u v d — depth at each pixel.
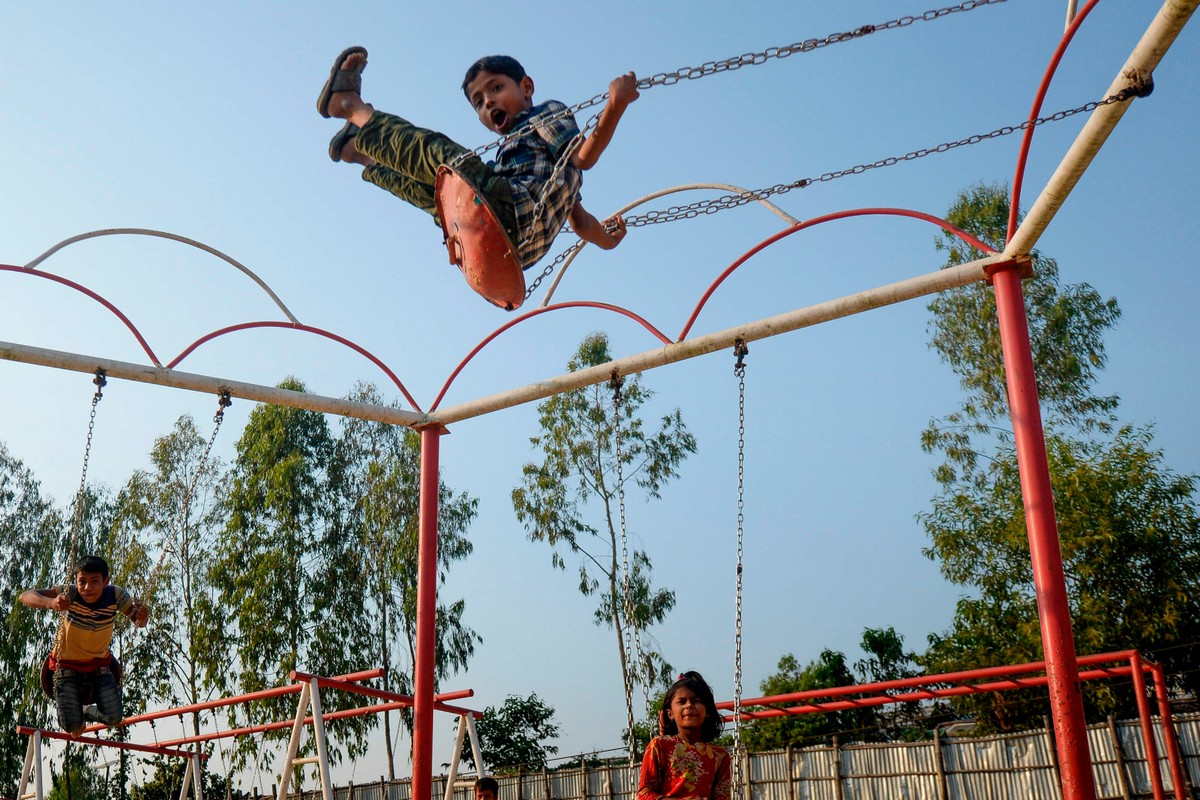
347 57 4.96
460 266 5.13
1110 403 23.53
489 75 4.95
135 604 7.32
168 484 29.36
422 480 8.66
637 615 27.55
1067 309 24.00
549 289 8.15
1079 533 20.14
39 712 27.66
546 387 8.02
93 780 27.83
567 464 28.08
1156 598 19.31
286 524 29.48
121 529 29.14
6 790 27.00
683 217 5.70
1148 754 10.75
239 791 26.75
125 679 28.31
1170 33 4.43
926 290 6.57
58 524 30.50
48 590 7.18
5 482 30.84
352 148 5.32
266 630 28.25
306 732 28.14
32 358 7.21
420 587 8.41
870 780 17.59
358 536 30.77
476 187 4.61
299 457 29.77
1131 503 20.30
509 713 33.84
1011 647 20.14
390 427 32.19
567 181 4.80
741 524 5.80
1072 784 5.34
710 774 4.59
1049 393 23.75
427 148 4.76
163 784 27.44
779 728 27.34
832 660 29.52
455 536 31.28
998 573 21.03
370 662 29.69
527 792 22.94
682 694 4.74
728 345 7.14
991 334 24.16
